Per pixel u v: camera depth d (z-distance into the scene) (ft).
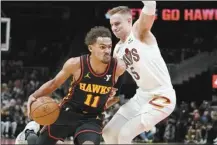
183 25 76.13
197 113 57.47
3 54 77.05
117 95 16.34
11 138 54.44
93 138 13.43
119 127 16.70
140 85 16.84
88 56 13.64
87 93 13.74
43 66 77.36
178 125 57.26
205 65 73.87
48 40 79.82
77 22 77.97
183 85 73.87
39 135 15.11
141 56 16.05
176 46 76.69
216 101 67.87
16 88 65.98
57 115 13.66
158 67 16.28
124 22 16.42
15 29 79.41
